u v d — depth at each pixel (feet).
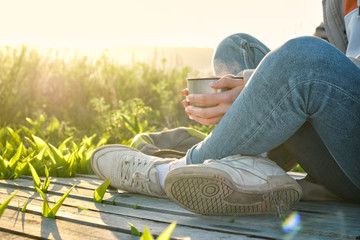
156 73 25.95
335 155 4.25
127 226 4.16
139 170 5.64
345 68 4.02
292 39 4.12
